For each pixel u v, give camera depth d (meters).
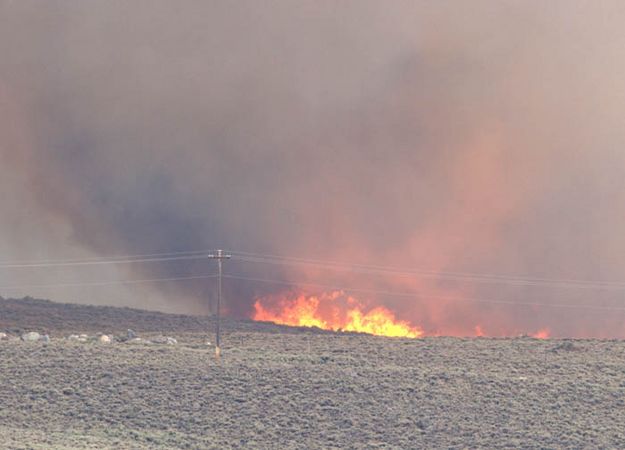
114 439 173.88
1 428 177.75
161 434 178.50
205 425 183.38
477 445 175.00
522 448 173.62
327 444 175.38
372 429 182.50
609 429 182.62
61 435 174.38
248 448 172.88
